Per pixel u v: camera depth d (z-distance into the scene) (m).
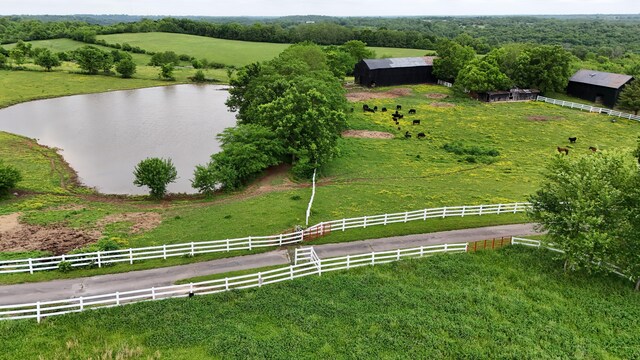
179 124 82.25
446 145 67.38
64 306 26.67
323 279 31.48
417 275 32.50
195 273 32.28
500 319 27.94
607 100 95.06
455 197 47.91
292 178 54.22
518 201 46.88
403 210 44.06
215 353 24.20
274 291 29.89
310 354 24.39
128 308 27.62
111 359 23.55
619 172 33.59
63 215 42.81
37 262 33.28
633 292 31.25
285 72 70.50
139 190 52.56
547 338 26.33
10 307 25.77
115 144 69.62
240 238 35.69
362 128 75.75
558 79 99.00
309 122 53.47
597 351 25.33
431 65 115.31
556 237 33.31
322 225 38.59
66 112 88.81
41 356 23.34
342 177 54.72
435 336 25.97
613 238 31.02
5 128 76.00
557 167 35.50
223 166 50.84
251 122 61.78
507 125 79.38
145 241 37.22
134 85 118.50
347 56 113.94
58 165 59.41
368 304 28.77
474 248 36.38
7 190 47.38
